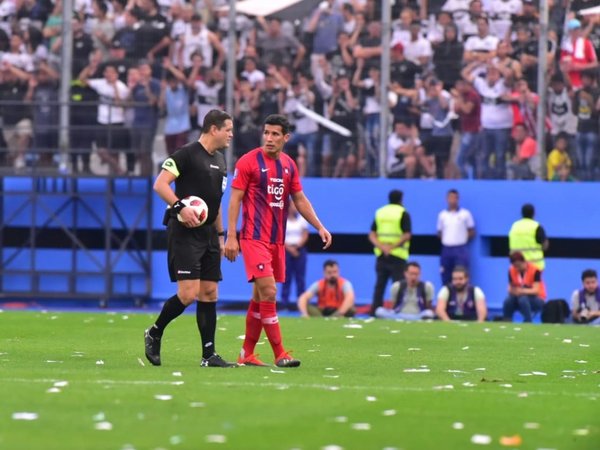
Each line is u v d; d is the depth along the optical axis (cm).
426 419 2117
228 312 5941
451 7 5897
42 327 4378
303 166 6091
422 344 3853
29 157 6262
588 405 2339
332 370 2978
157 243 6256
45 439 1853
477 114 5928
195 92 6112
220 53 6084
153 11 6147
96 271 6256
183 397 2330
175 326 4456
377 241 5678
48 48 6228
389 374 2908
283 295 5941
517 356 3491
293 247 5900
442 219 5909
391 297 5503
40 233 6350
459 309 5341
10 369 2886
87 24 6203
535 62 5862
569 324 5062
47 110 6234
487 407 2280
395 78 5969
